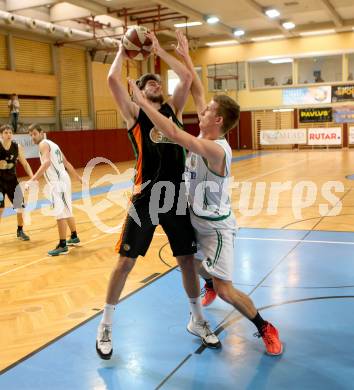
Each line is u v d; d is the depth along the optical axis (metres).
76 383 2.81
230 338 3.38
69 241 6.35
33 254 5.96
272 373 2.86
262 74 27.36
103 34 20.61
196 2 17.92
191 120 27.30
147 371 2.93
